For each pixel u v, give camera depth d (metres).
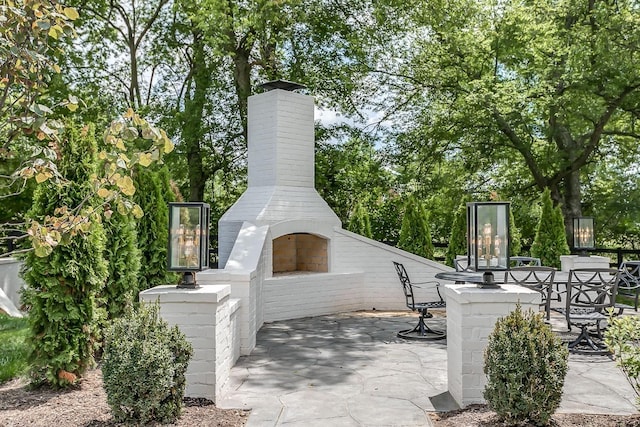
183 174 16.94
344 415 4.30
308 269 10.91
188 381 4.60
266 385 5.21
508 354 3.80
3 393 4.79
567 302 6.77
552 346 3.85
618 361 4.04
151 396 3.77
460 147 15.84
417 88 16.41
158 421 3.91
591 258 9.61
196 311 4.61
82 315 5.03
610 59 11.89
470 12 14.89
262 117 10.02
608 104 13.12
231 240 9.88
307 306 9.70
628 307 6.96
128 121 3.76
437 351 6.78
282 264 10.86
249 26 13.07
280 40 14.38
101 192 3.89
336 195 17.09
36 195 4.90
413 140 16.73
